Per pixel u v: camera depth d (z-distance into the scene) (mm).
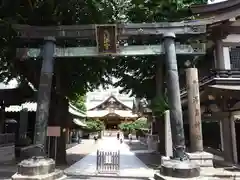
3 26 12273
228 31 16031
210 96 14883
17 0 13086
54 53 11703
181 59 16938
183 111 20203
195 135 12836
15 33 12266
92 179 12047
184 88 18766
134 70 18781
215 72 14414
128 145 36375
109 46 11539
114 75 19047
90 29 11625
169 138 16984
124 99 68875
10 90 19578
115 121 67125
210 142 17516
